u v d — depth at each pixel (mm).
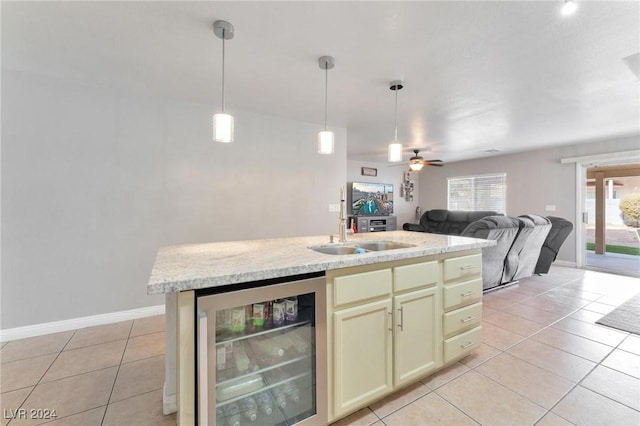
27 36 1925
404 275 1729
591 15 1664
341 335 1494
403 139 4891
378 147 5574
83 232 2688
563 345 2365
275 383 1458
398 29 1820
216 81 2604
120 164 2816
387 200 7598
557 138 4762
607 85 2662
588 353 2234
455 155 6445
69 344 2385
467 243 2105
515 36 1887
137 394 1774
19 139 2463
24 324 2498
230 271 1245
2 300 2436
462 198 7422
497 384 1863
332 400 1474
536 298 3549
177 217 3070
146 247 2938
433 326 1883
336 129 4098
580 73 2410
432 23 1758
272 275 1283
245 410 1384
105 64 2307
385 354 1660
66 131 2609
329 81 2588
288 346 1489
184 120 3090
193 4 1609
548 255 4582
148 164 2934
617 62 2229
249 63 2271
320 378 1436
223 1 1582
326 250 2152
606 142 4879
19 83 2449
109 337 2510
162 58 2207
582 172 5254
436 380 1911
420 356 1819
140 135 2895
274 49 2066
